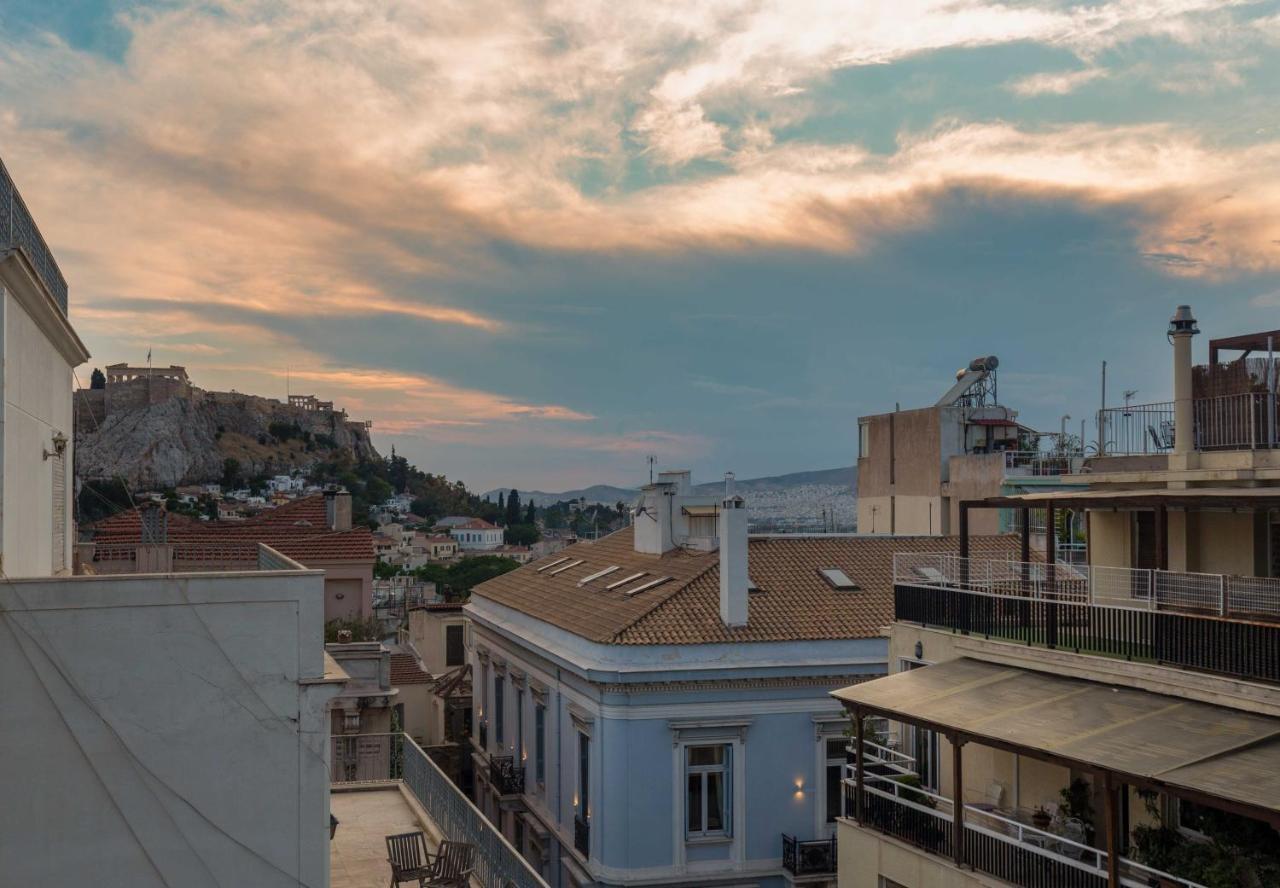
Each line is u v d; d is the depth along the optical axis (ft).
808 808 89.97
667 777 88.02
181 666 41.14
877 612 96.32
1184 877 47.32
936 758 69.97
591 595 110.63
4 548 40.50
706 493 119.65
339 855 64.34
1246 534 57.36
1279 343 59.00
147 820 40.52
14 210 43.91
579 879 91.56
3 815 39.22
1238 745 44.78
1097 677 55.72
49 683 39.88
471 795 149.18
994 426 162.71
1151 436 67.26
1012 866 53.72
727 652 90.12
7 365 40.88
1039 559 106.52
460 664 183.42
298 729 42.14
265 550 68.49
